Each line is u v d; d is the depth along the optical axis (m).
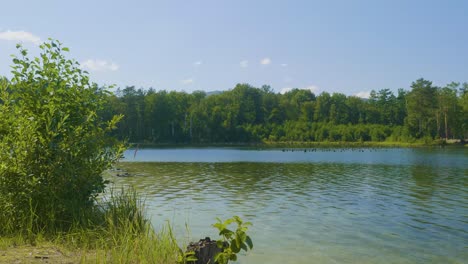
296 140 149.00
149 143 137.38
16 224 11.04
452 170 38.75
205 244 9.46
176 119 147.00
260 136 149.38
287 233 13.88
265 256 11.31
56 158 12.06
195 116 147.38
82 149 12.78
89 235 10.70
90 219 11.78
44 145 11.98
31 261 8.60
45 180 11.91
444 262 10.98
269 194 22.77
